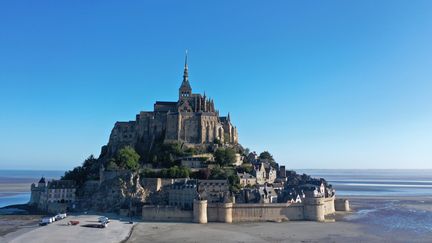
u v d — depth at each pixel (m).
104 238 172.38
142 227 197.12
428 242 170.50
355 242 169.25
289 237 177.00
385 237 179.88
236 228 197.38
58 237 173.25
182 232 185.50
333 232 189.88
